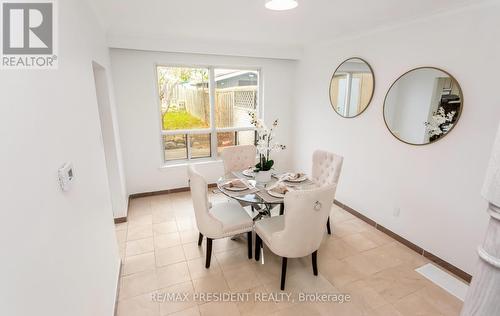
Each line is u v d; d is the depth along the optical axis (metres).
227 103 4.24
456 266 2.31
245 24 2.77
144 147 3.80
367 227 3.12
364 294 2.09
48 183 0.94
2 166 0.67
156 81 3.72
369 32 2.95
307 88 4.15
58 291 0.96
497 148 0.55
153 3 2.15
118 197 3.13
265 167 2.74
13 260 0.69
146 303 1.98
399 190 2.77
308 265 2.42
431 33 2.33
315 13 2.38
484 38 1.97
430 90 2.36
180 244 2.75
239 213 2.51
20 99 0.79
